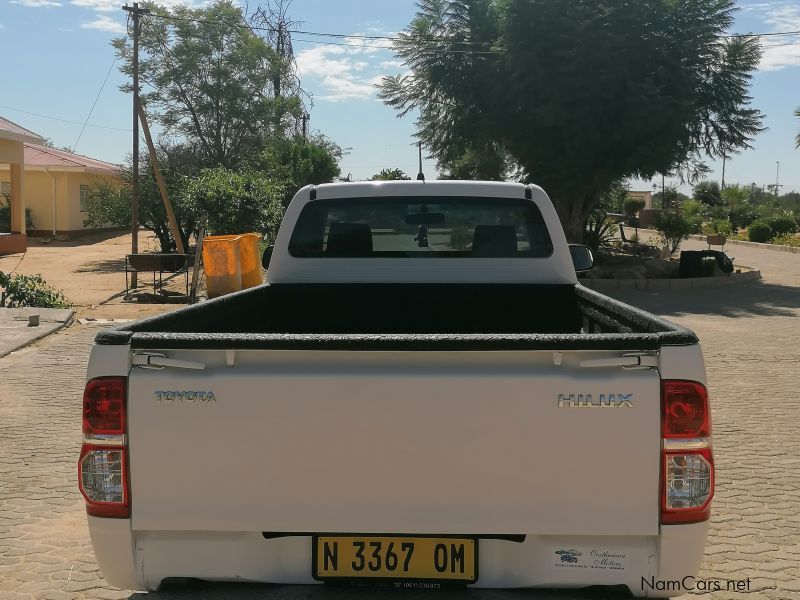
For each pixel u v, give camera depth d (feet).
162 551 9.25
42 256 82.48
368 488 8.91
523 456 8.82
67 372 29.68
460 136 80.48
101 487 9.09
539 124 71.51
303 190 16.42
